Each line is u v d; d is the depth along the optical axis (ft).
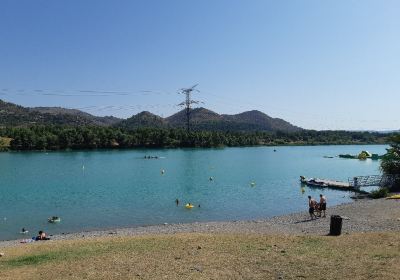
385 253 70.13
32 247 98.27
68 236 129.80
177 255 75.97
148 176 344.69
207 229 131.75
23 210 187.83
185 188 270.46
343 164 511.81
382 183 235.40
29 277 65.72
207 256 74.38
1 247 107.14
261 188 271.90
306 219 144.87
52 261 76.64
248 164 485.15
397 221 125.80
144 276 62.69
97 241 101.55
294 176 356.59
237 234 108.27
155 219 166.71
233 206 199.62
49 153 636.89
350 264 64.08
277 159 587.27
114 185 284.61
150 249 82.99
